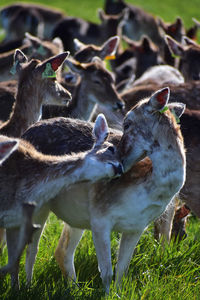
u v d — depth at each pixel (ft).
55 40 100.17
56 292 43.34
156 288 45.39
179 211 58.65
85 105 75.72
